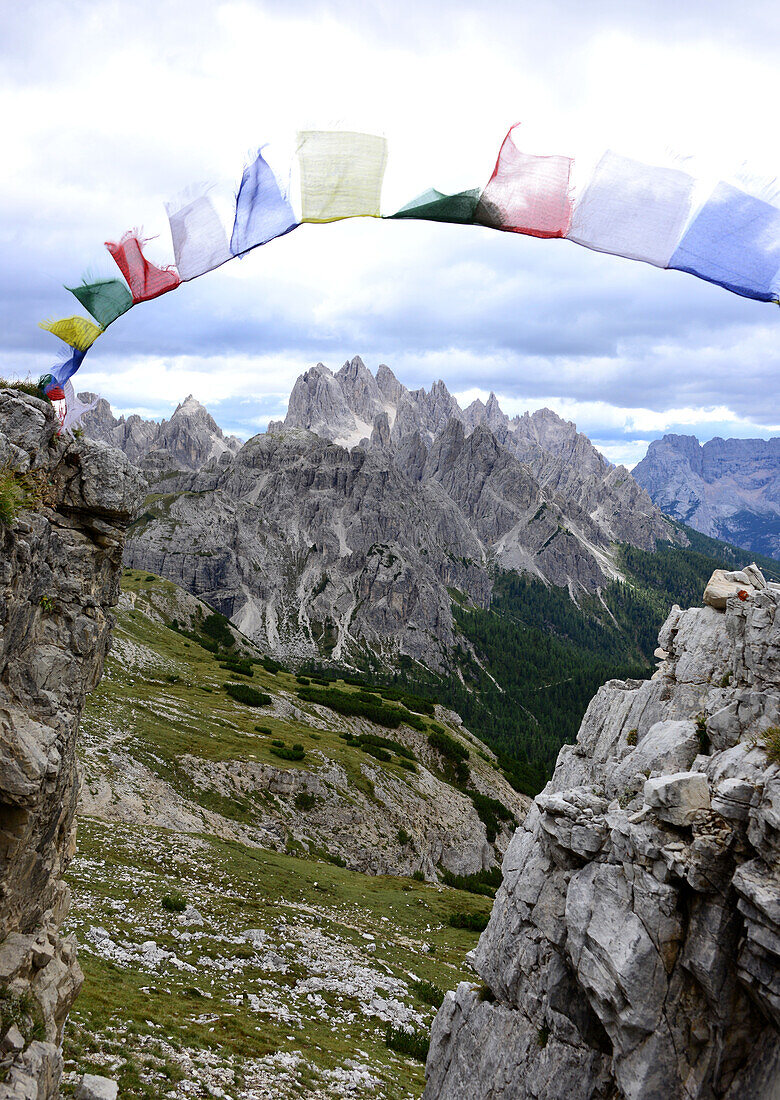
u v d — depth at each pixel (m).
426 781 122.50
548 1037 23.64
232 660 162.62
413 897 75.19
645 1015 19.70
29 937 16.03
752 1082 18.77
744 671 23.86
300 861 77.88
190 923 47.47
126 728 89.12
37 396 16.14
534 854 26.33
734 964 19.08
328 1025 40.16
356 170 7.81
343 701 152.62
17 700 15.83
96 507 17.83
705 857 19.27
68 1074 23.25
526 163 7.66
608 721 30.30
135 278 8.89
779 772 19.08
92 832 58.97
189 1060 28.86
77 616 17.41
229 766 89.75
